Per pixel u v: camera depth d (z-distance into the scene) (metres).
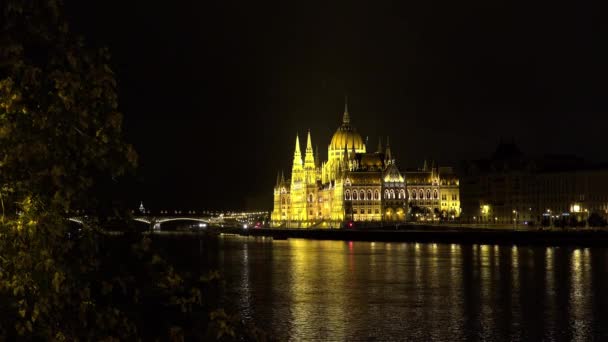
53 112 22.84
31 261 22.25
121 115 23.97
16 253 22.31
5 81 21.91
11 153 22.36
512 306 101.12
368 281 135.75
